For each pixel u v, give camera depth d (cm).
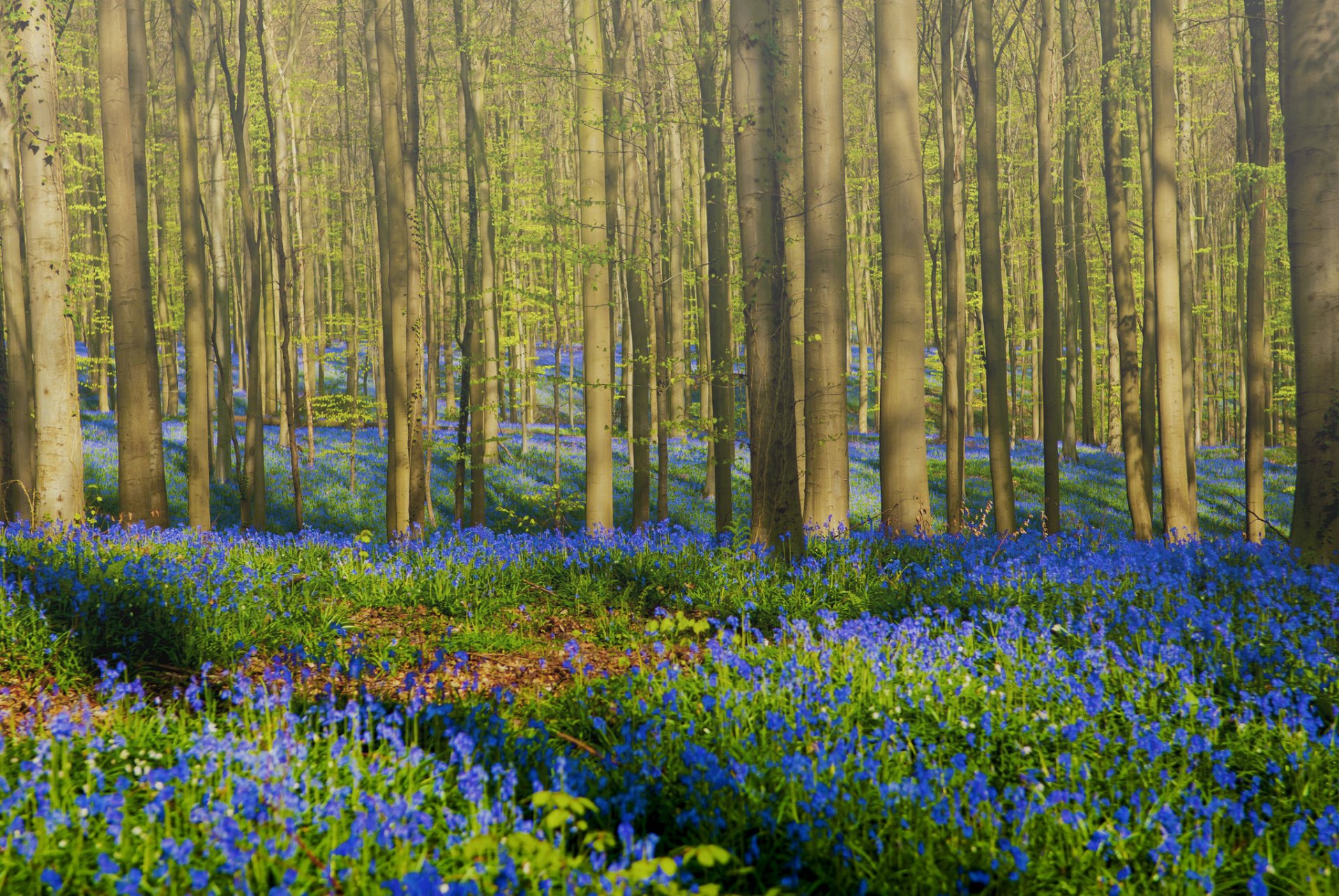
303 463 2841
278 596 805
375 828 321
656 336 1841
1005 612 727
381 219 1952
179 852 287
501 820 338
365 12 1962
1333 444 903
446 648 732
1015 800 358
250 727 442
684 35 1518
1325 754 428
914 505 1222
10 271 1327
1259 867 321
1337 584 760
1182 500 1477
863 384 4075
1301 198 916
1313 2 899
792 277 1192
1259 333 1722
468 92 1872
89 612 706
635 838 369
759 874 343
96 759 401
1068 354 3222
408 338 1514
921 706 481
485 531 1077
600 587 923
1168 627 613
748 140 976
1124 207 1789
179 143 1464
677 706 505
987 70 1501
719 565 932
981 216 1510
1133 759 414
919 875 325
